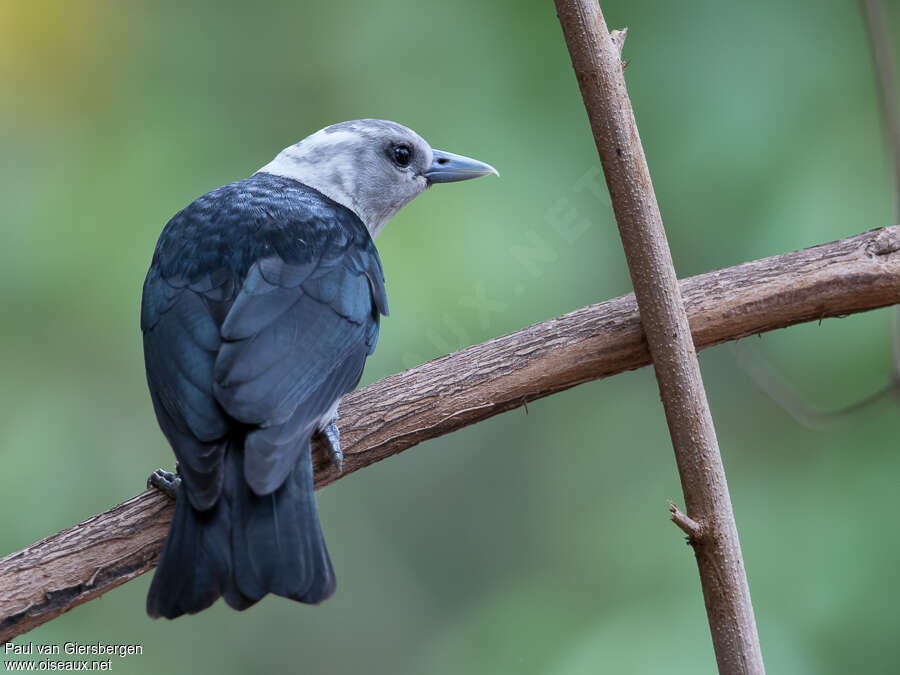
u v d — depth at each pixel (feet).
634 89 38.19
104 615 39.83
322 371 24.36
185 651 41.29
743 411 40.57
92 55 39.70
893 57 37.68
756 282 25.36
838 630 34.37
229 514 21.89
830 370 37.37
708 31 38.24
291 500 22.30
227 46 40.24
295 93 39.83
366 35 39.91
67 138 38.45
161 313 24.76
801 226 36.11
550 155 37.73
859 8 35.12
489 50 38.78
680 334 22.71
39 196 37.45
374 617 43.09
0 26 39.45
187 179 37.86
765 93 37.42
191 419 22.75
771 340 37.86
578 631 36.86
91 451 37.68
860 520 36.01
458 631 40.93
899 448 36.68
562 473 43.45
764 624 34.78
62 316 36.83
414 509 44.19
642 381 43.86
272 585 21.33
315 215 27.50
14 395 37.37
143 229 36.94
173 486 24.06
